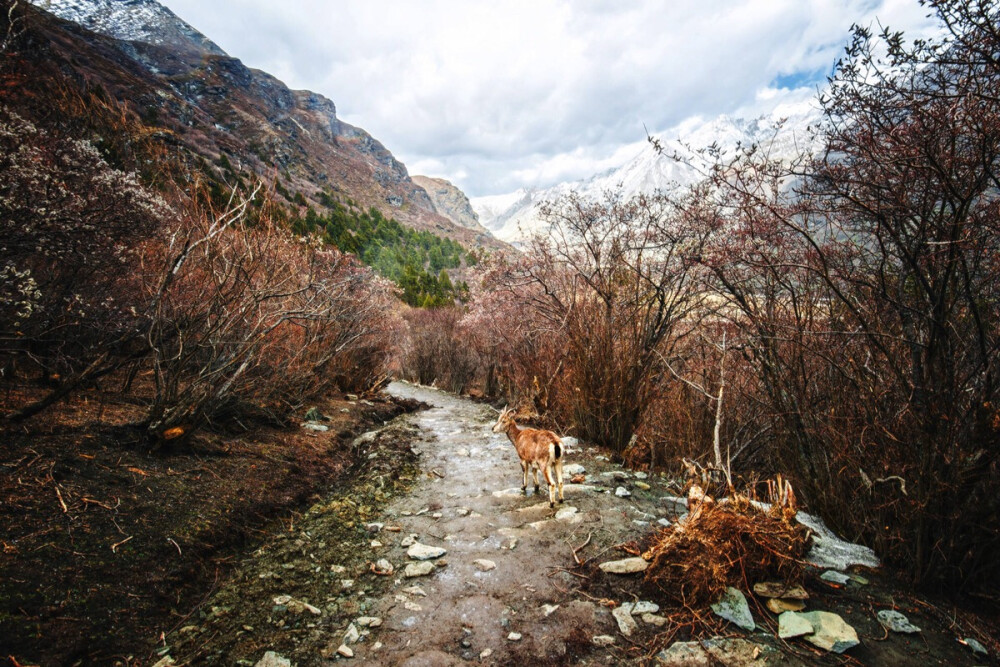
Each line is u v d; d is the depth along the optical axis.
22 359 6.03
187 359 5.64
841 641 2.95
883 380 4.13
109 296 5.76
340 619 3.45
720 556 3.55
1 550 3.12
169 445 5.48
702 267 6.19
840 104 3.41
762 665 2.79
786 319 4.99
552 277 9.91
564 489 6.19
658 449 7.54
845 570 3.86
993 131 2.75
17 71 4.60
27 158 4.05
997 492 3.28
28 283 4.12
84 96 5.78
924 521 3.51
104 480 4.36
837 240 4.49
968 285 3.05
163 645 3.06
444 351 21.98
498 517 5.41
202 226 5.69
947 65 2.95
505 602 3.63
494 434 10.38
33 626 2.73
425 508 5.82
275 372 8.04
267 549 4.52
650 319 8.23
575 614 3.43
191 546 4.07
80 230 4.73
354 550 4.61
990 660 2.87
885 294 3.69
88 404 5.73
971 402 3.32
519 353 13.07
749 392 6.23
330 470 7.28
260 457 6.53
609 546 4.45
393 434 9.46
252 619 3.41
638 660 2.91
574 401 9.21
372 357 15.72
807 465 5.04
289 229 7.40
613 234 8.54
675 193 7.02
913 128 3.16
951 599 3.51
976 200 3.43
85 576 3.26
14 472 3.94
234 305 6.00
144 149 6.37
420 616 3.47
